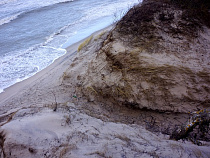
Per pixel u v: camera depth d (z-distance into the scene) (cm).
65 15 1442
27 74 755
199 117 302
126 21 658
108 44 595
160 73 477
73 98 533
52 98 540
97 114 438
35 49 965
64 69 700
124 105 484
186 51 534
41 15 1486
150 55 520
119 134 303
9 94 630
